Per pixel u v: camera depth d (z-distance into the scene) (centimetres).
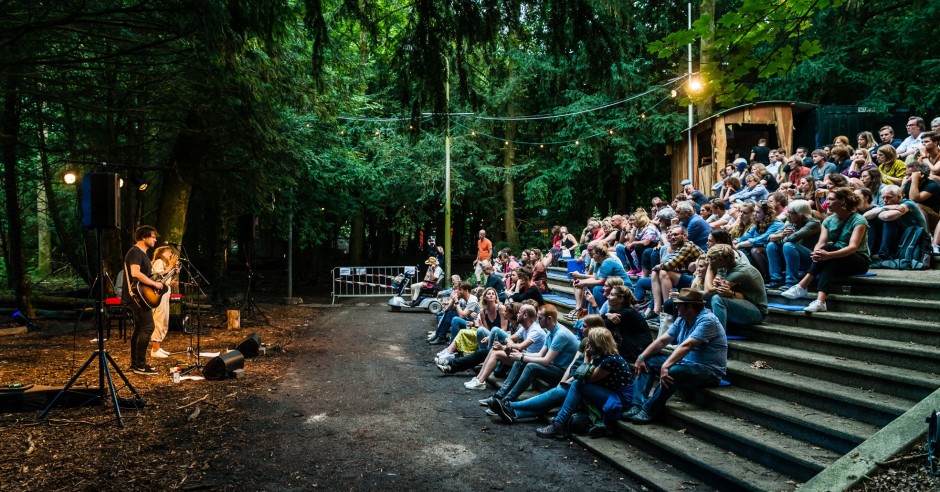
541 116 2062
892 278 563
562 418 575
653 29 1519
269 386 761
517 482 463
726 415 506
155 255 975
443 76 500
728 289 592
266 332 1223
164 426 579
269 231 2102
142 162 1376
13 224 1280
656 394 534
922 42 1449
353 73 1405
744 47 423
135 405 628
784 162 1132
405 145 2083
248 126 1138
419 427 605
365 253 3075
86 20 687
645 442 511
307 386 772
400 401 709
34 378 741
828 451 409
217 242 1580
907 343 476
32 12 705
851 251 562
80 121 1192
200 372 822
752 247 723
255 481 456
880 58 1582
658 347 559
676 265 703
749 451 443
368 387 777
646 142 1867
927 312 495
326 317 1492
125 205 1373
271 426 596
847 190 578
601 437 555
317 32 520
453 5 469
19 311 1213
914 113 1488
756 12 399
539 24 488
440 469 490
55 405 618
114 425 571
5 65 717
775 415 455
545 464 503
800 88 1578
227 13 608
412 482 462
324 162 1742
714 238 623
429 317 1504
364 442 555
